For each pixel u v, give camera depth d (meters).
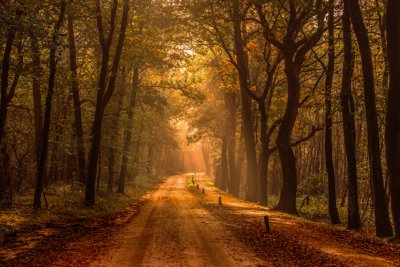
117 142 47.34
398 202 22.20
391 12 22.19
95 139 36.28
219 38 45.53
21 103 46.31
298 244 20.02
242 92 49.78
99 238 21.92
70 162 49.56
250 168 49.53
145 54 43.78
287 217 31.70
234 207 39.78
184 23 41.47
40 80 31.08
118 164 57.00
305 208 48.03
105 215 32.56
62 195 37.81
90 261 16.17
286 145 38.28
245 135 49.84
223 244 19.75
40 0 22.89
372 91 24.16
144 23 42.53
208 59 59.91
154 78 65.06
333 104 32.22
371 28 35.16
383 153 39.44
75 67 40.06
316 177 55.66
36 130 40.75
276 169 69.38
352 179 28.36
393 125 22.38
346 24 27.91
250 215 32.34
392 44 22.25
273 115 51.66
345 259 16.89
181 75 55.19
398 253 18.67
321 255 17.58
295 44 36.69
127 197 50.25
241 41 46.19
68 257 16.95
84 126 53.97
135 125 53.34
